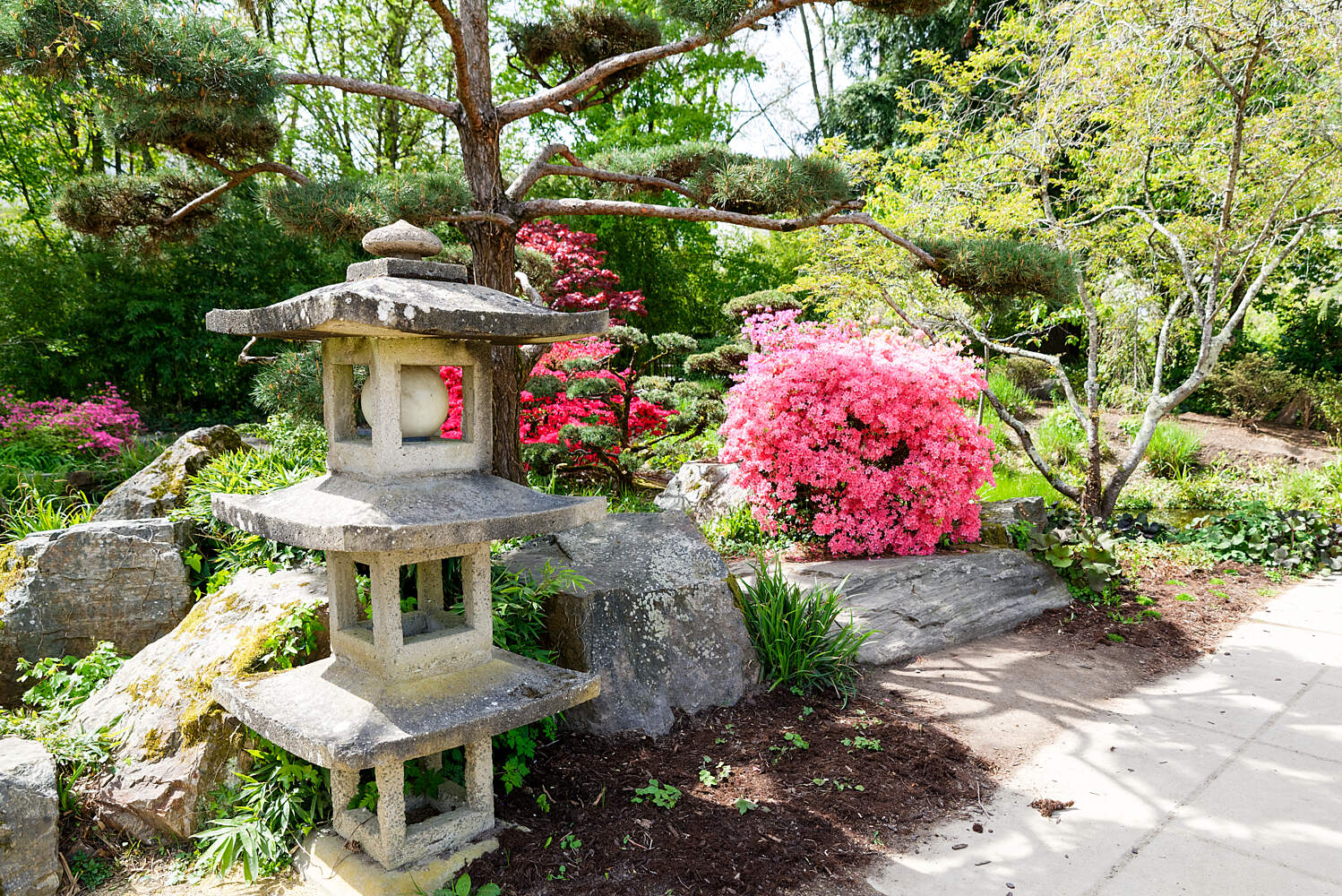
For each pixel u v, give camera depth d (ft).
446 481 7.03
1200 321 19.45
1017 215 19.39
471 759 7.64
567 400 23.81
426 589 8.46
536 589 10.46
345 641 7.65
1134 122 18.33
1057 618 15.25
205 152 14.66
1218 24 16.33
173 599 11.16
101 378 36.32
